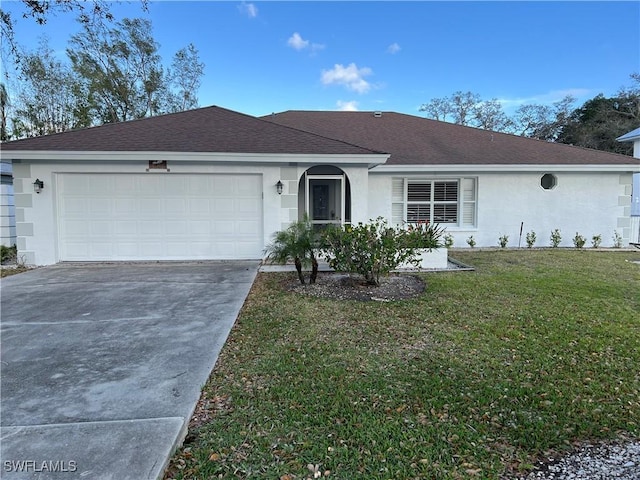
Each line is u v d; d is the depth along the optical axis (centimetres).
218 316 555
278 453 254
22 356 414
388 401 321
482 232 1282
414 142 1396
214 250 1007
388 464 244
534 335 473
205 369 382
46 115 2616
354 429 281
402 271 880
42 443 257
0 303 623
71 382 354
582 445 265
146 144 951
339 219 1073
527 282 758
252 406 313
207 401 322
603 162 1253
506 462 247
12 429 274
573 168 1242
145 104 2988
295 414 301
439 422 291
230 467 240
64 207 971
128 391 336
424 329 497
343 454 253
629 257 1078
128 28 2744
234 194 999
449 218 1295
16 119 2494
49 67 2564
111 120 2858
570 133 3541
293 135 1047
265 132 1055
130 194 980
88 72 2702
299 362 398
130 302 630
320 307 599
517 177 1273
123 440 260
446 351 426
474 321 527
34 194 946
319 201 1072
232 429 281
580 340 455
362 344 448
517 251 1195
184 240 1001
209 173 986
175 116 1127
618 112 3334
